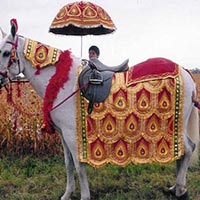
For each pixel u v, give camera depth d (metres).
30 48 4.77
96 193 5.52
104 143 4.65
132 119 4.64
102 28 7.59
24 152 7.66
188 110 4.82
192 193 5.38
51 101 4.69
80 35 7.75
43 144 7.55
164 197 5.29
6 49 4.69
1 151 7.58
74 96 4.67
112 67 4.85
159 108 4.68
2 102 7.68
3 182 6.11
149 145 4.70
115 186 5.74
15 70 4.75
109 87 4.64
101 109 4.62
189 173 6.34
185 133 4.88
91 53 6.53
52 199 5.42
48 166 6.93
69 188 5.15
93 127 4.64
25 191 5.81
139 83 4.68
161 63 4.78
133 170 6.39
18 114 7.58
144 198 5.30
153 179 5.97
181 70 4.82
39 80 4.78
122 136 4.66
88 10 7.06
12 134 7.57
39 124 7.46
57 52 4.78
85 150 4.66
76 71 4.75
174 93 4.70
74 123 4.68
